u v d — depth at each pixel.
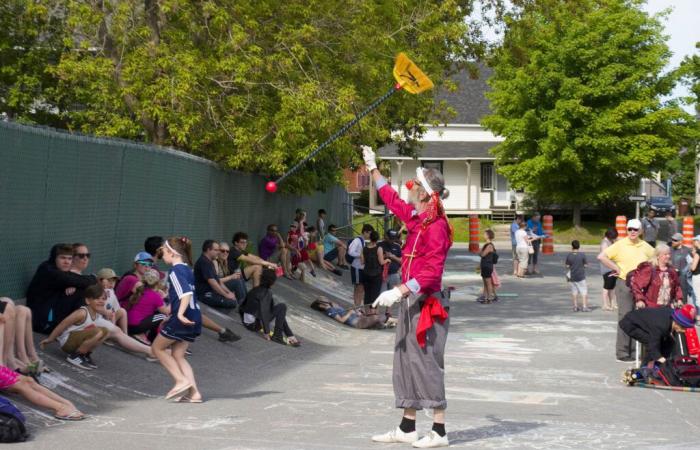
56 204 11.86
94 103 21.11
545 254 41.03
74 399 8.74
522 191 56.62
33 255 11.26
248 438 7.29
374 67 19.92
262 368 12.48
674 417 9.02
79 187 12.57
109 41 18.34
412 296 6.99
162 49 17.58
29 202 11.13
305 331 16.53
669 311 11.30
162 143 18.83
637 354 12.24
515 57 30.00
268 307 14.72
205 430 7.62
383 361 13.57
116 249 14.02
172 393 9.20
